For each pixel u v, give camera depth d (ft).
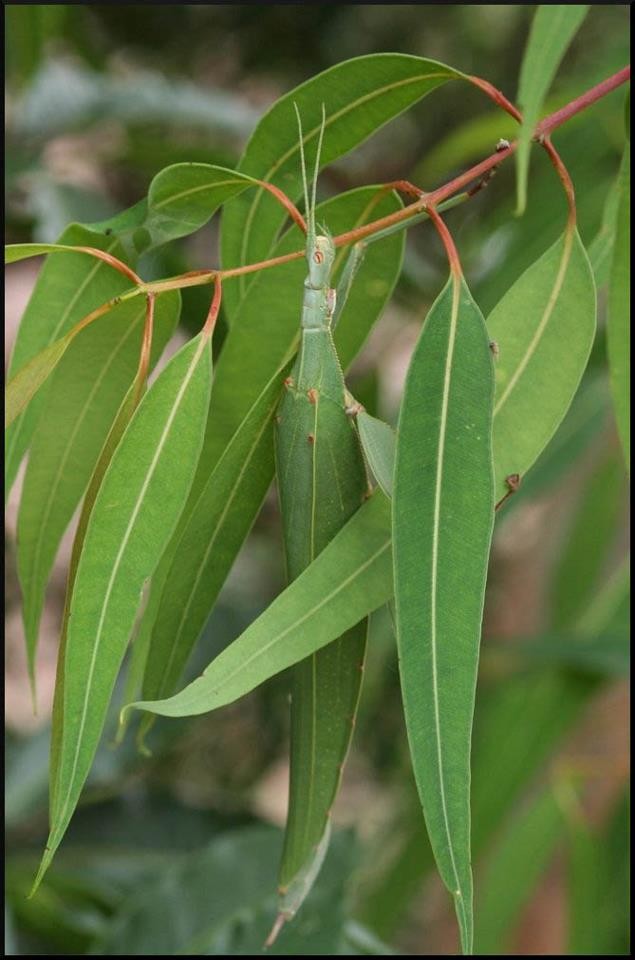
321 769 1.70
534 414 1.67
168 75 5.78
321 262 1.65
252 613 3.23
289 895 1.71
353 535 1.63
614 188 1.82
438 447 1.60
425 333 1.61
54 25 3.53
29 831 3.29
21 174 3.29
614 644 3.00
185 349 1.64
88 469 1.82
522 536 4.46
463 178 1.66
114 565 1.62
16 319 6.48
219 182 1.69
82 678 1.61
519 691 3.22
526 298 1.69
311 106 1.76
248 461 1.69
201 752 5.15
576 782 3.13
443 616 1.58
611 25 5.35
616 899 3.14
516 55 5.71
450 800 1.57
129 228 1.72
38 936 2.88
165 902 2.44
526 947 3.45
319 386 1.65
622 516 3.26
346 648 1.69
